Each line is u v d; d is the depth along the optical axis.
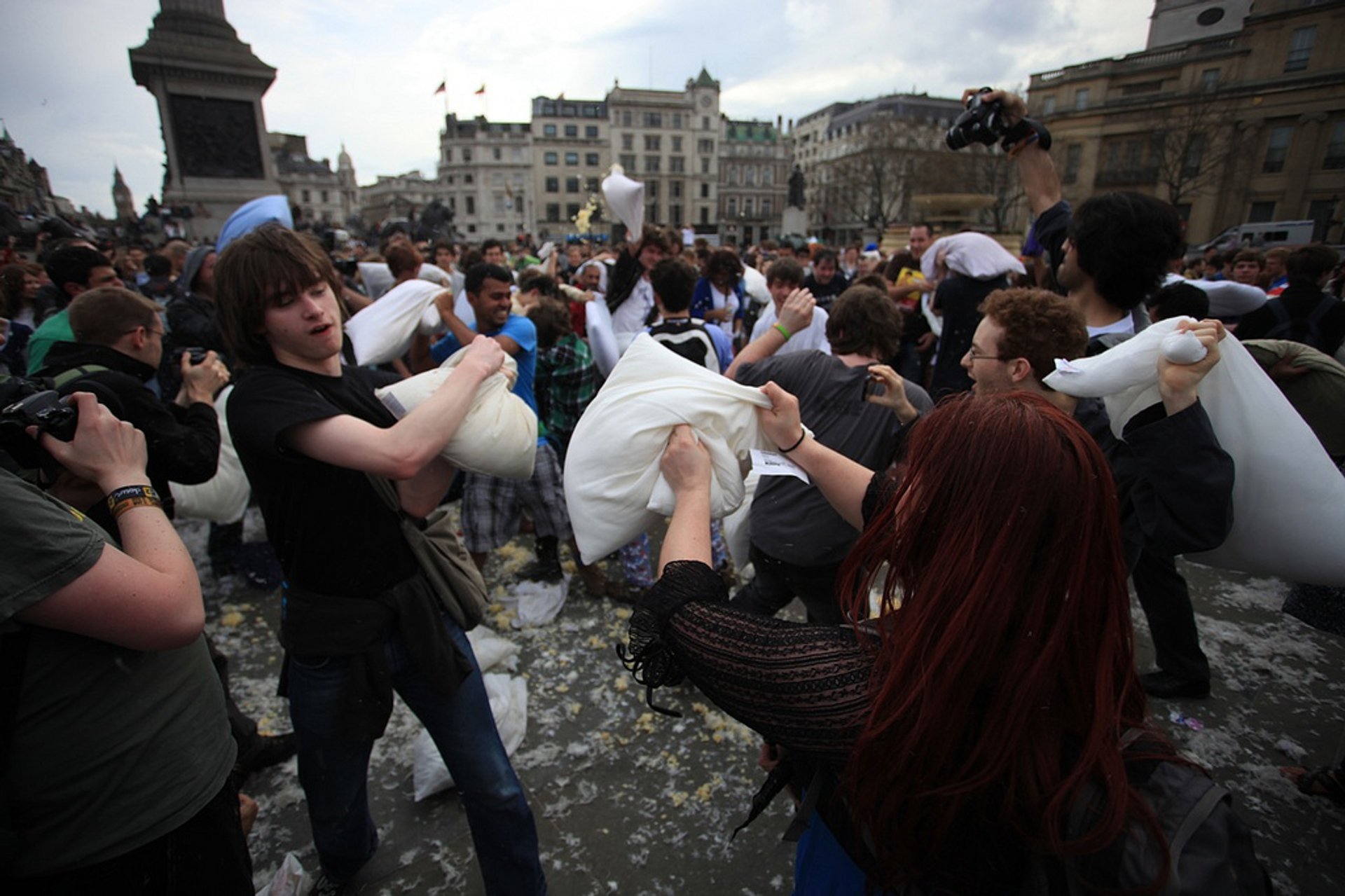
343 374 1.51
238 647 2.96
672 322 2.99
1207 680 2.57
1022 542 0.63
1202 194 30.08
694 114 76.62
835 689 0.71
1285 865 1.92
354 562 1.42
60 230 6.90
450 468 1.58
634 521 1.24
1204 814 0.60
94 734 0.96
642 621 0.88
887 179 49.50
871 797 0.68
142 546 1.02
